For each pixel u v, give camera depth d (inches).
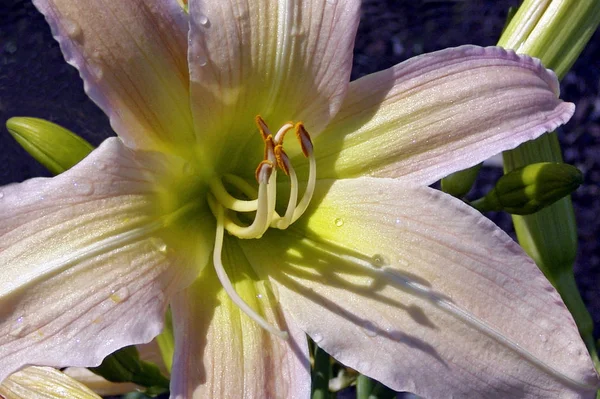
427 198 8.8
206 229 9.4
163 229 8.6
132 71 8.3
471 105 9.0
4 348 7.4
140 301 8.0
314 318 8.7
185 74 8.7
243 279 9.1
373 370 8.4
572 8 10.6
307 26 9.0
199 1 8.6
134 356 10.4
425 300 8.5
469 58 9.2
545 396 8.3
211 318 8.6
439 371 8.3
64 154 9.4
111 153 8.2
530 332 8.4
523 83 9.1
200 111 8.8
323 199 9.4
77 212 7.9
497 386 8.3
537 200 9.9
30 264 7.7
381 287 8.7
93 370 10.3
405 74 9.3
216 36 8.6
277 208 9.8
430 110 9.1
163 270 8.4
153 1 8.4
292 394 8.3
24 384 9.5
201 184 9.5
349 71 9.0
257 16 8.8
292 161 9.6
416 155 9.1
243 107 9.2
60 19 8.0
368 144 9.2
